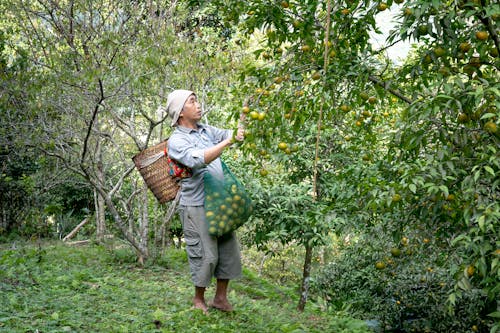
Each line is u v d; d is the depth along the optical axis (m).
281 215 5.02
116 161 8.41
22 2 6.57
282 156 5.26
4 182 9.72
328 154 5.64
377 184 3.05
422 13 2.88
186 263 7.11
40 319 3.61
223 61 6.55
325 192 5.62
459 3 2.99
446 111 2.75
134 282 5.49
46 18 6.37
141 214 7.83
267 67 3.84
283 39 3.88
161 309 4.32
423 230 3.55
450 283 6.34
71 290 4.75
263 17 3.73
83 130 6.52
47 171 8.13
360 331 4.77
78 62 6.05
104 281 5.30
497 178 2.74
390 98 4.21
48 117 6.21
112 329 3.54
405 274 7.04
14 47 6.77
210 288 5.70
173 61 6.36
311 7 3.60
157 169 4.34
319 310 5.81
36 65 6.56
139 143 6.48
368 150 4.82
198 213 4.07
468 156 2.89
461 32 3.42
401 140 3.08
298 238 5.33
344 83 4.00
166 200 4.38
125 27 6.41
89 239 9.72
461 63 3.32
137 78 5.72
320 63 3.85
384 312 7.23
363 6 3.61
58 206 8.34
